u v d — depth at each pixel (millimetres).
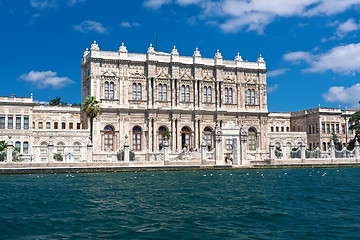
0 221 26094
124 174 61812
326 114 111312
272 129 120312
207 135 97625
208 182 48844
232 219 26781
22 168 62000
